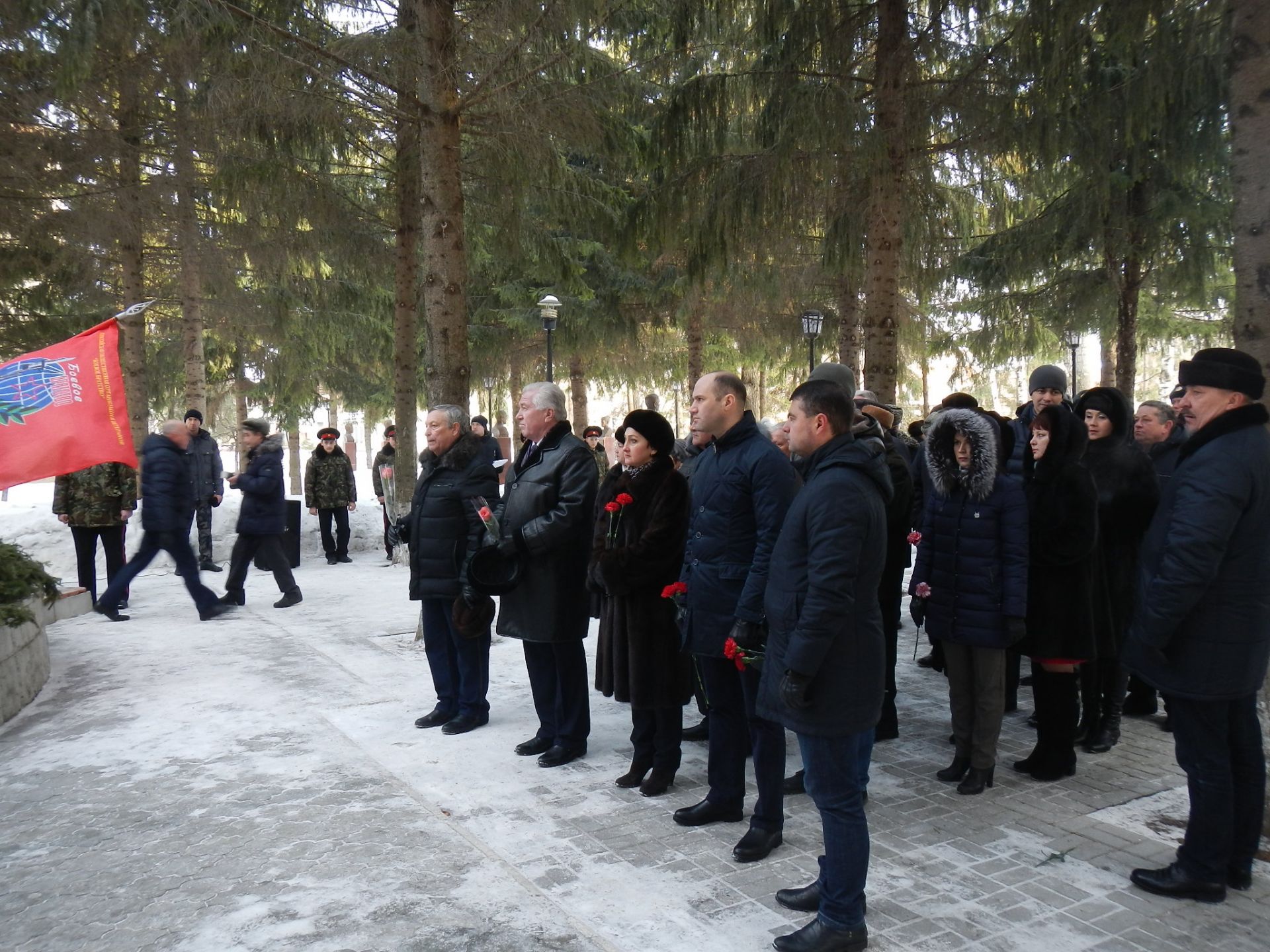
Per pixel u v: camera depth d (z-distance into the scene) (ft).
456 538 16.35
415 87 23.16
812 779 9.32
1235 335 12.17
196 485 34.94
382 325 58.13
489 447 26.94
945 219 30.35
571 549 14.67
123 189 31.78
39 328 39.70
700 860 11.23
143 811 12.84
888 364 26.58
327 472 38.14
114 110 31.65
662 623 13.11
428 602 16.67
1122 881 10.73
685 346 69.92
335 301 47.37
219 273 36.86
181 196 32.63
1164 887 10.32
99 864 11.20
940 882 10.66
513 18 20.95
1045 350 50.42
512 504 14.88
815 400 9.43
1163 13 19.44
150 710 17.65
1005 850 11.53
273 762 14.79
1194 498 9.82
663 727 13.39
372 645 23.24
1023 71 22.40
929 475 14.10
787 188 25.57
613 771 14.48
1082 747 15.70
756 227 26.58
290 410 79.87
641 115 26.20
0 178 29.48
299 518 37.78
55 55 24.61
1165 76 20.88
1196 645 10.05
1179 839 11.89
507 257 32.40
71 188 31.58
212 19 19.84
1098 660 15.55
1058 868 11.03
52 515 36.42
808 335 46.47
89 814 12.74
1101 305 42.01
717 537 11.79
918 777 14.25
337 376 75.15
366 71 21.67
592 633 25.80
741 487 11.57
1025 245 38.68
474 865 11.12
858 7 25.03
